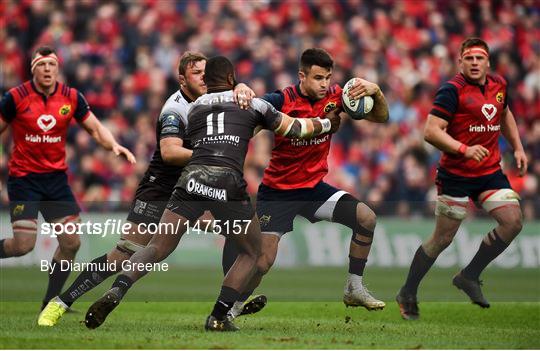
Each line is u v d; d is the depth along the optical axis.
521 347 22.58
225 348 21.31
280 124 24.30
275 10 74.12
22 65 67.50
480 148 27.38
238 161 23.73
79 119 30.31
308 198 27.06
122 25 69.31
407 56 72.56
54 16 68.12
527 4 78.62
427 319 29.17
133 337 23.19
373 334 24.94
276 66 68.06
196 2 73.00
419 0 76.75
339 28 73.69
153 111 64.25
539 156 64.75
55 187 29.70
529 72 74.25
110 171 58.88
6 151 58.53
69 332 24.20
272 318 29.30
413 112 67.56
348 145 63.97
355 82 26.34
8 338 22.50
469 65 28.25
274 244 26.92
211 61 24.38
